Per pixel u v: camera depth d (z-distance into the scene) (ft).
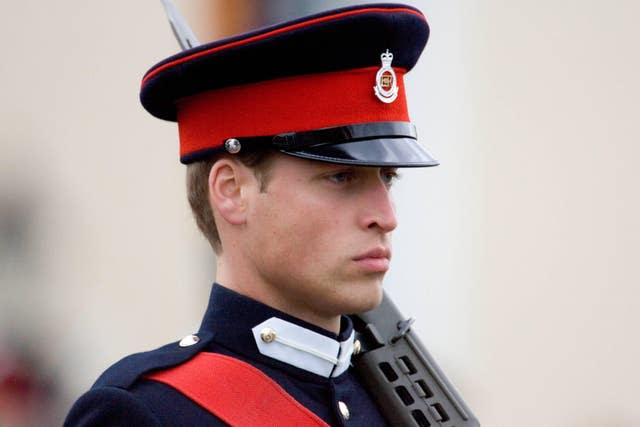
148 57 71.15
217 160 36.22
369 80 35.55
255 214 35.53
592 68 81.82
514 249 79.97
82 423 35.09
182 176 73.00
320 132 35.06
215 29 72.95
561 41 81.00
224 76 35.47
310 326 36.65
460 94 78.23
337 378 37.73
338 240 34.91
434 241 77.82
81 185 70.49
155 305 71.92
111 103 71.05
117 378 35.63
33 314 69.46
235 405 35.50
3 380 68.64
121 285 71.05
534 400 81.05
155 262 72.02
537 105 80.48
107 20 71.00
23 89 69.82
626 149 82.79
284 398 35.94
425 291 77.51
